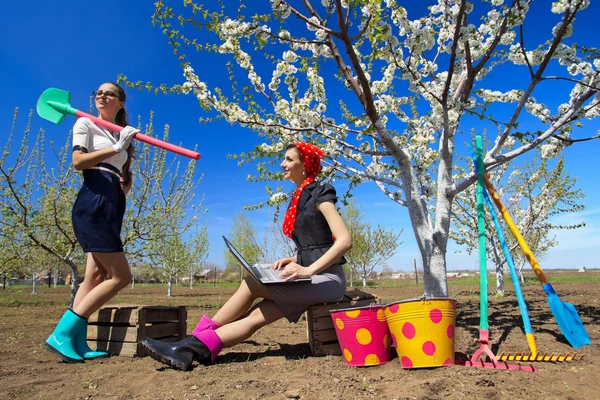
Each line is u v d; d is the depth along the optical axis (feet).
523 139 12.66
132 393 7.11
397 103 15.44
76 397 6.98
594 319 14.03
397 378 7.30
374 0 9.65
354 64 10.29
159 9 12.35
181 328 11.10
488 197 10.36
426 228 12.30
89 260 10.07
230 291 56.95
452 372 7.19
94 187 9.36
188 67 14.19
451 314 7.77
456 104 11.67
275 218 17.71
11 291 55.36
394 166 14.98
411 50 11.18
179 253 46.03
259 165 15.89
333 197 9.20
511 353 9.10
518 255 33.42
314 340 9.51
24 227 20.38
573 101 12.13
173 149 9.27
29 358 10.03
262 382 7.41
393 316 7.88
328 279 9.10
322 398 6.52
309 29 11.96
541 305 18.86
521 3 10.19
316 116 14.49
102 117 10.30
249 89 14.43
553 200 27.91
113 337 10.17
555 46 10.54
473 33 10.17
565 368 7.81
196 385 7.38
